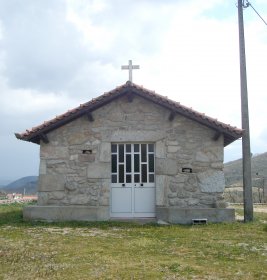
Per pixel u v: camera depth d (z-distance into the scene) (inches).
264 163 1587.1
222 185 446.9
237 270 238.7
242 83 496.4
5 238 340.8
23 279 217.3
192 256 276.8
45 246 306.3
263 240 337.1
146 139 453.7
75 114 444.1
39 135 448.8
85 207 444.8
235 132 439.5
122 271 233.6
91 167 452.8
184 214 436.8
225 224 421.7
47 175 454.6
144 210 454.9
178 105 439.8
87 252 286.0
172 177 449.1
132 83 441.1
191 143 453.4
